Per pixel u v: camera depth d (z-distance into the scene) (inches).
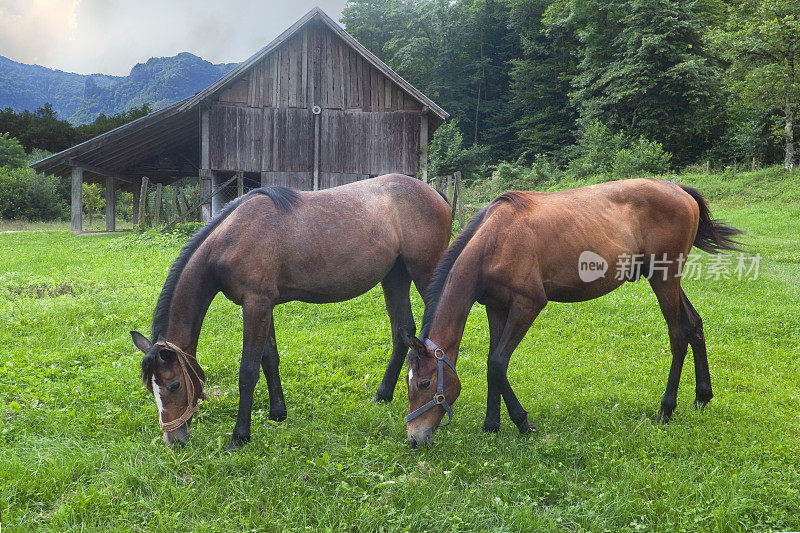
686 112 1317.7
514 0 1781.5
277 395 175.0
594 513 121.3
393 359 193.9
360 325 287.7
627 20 1337.4
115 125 1603.1
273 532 117.1
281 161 649.0
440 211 199.8
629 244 174.4
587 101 1433.3
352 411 180.5
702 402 183.0
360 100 657.0
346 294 178.7
